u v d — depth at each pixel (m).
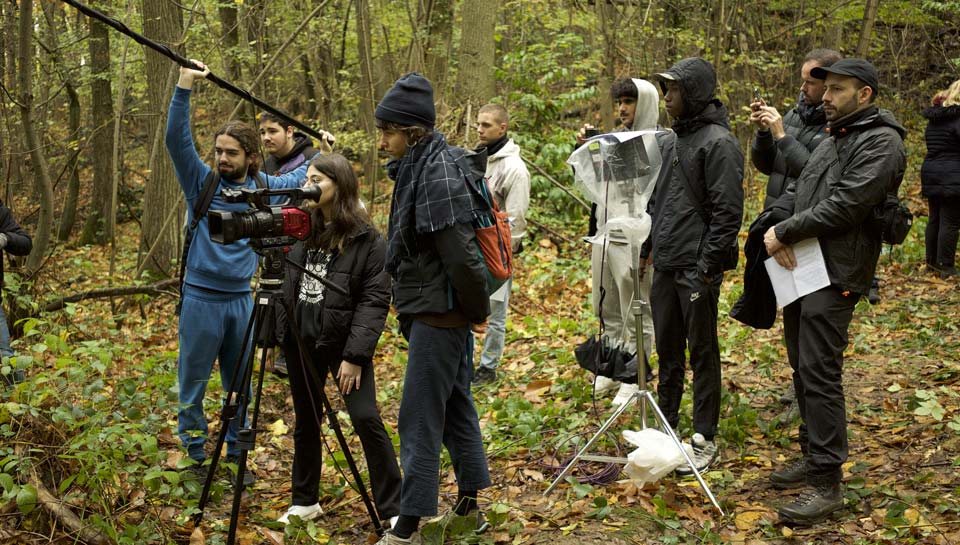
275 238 3.37
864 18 11.45
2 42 8.85
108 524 3.43
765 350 5.97
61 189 14.88
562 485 4.12
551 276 8.86
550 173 10.93
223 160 4.19
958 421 4.10
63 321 6.21
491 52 11.16
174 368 5.48
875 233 3.56
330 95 14.34
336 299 3.60
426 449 3.38
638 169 4.11
